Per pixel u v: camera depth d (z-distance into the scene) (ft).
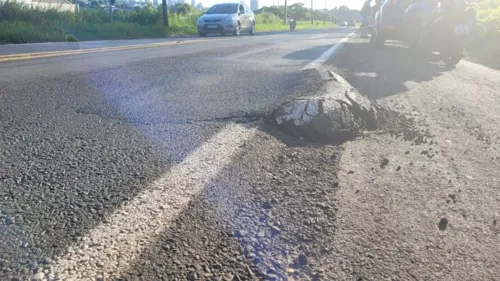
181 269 3.97
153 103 11.05
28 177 6.00
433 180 6.75
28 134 8.11
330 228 4.97
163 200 5.37
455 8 24.13
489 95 14.56
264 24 142.20
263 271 4.04
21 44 37.27
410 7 29.35
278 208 5.41
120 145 7.59
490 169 7.39
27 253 4.06
